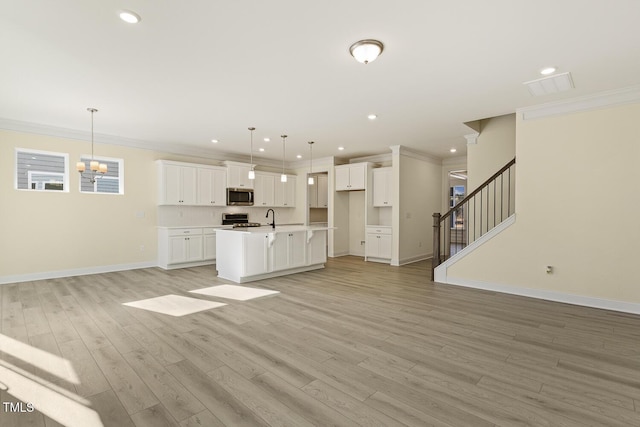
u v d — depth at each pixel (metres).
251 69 3.09
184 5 2.12
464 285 4.86
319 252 6.29
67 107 4.18
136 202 6.17
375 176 7.54
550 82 3.42
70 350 2.61
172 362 2.42
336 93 3.73
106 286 4.78
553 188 4.06
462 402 1.92
